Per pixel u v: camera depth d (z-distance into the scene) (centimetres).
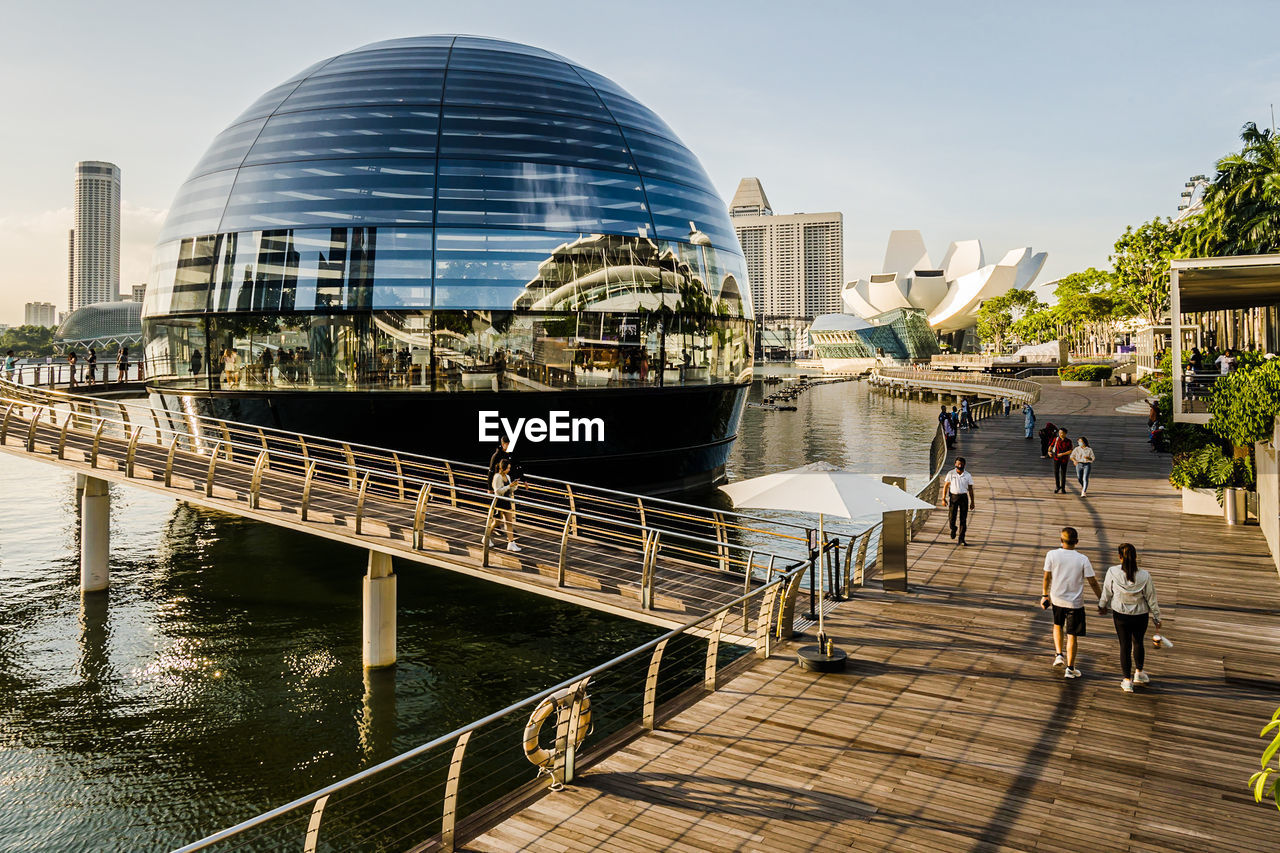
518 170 3036
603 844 745
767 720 1014
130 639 1891
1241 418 1967
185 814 1211
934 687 1119
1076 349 15225
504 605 2136
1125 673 1099
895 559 1599
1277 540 1692
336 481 2856
